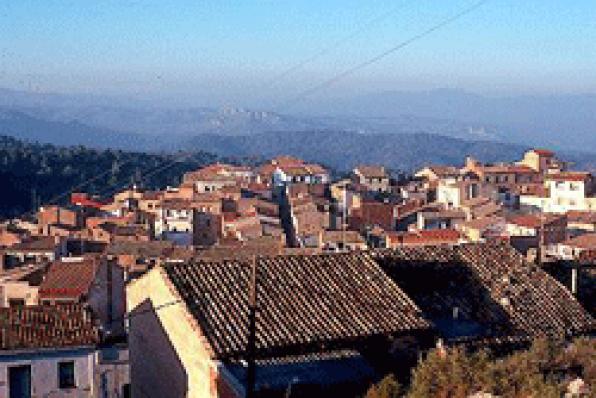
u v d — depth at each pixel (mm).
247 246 89812
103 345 37594
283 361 29125
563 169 187625
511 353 30891
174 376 32188
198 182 188375
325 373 28672
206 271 32969
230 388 27344
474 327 33125
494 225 114250
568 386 23469
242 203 142250
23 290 55844
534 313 34781
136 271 72688
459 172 185250
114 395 37531
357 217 127062
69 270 54750
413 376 26906
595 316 37906
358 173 188625
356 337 30500
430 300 34906
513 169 179375
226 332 29531
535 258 48500
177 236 125750
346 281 33781
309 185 170250
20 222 139375
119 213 146750
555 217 113938
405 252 38312
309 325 30672
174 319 31844
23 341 35531
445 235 100250
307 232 115500
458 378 24844
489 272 37531
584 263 44125
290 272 33750
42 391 35812
